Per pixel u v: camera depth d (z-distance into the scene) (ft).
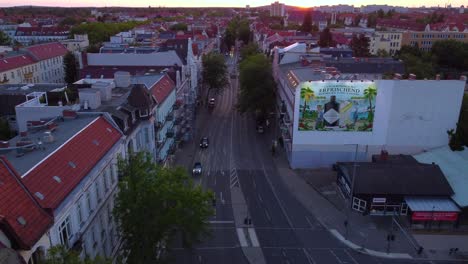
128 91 197.36
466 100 246.47
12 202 83.46
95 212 118.73
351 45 498.69
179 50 339.16
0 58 370.12
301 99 217.15
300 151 228.63
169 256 142.82
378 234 166.91
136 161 118.42
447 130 221.87
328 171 228.84
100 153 127.13
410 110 218.79
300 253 153.28
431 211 170.91
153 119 183.52
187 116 293.64
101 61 313.32
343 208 187.83
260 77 301.84
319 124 221.66
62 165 107.76
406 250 155.84
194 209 115.55
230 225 171.63
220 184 209.97
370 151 228.02
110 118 148.87
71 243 101.40
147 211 111.55
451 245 159.74
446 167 200.54
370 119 221.05
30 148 114.01
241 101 311.06
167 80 244.01
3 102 200.54
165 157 216.33
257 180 216.13
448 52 490.90
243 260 148.36
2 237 75.15
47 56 439.22
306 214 182.19
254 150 259.80
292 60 340.59
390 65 336.08
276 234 165.68
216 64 371.76
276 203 191.62
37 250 85.56
